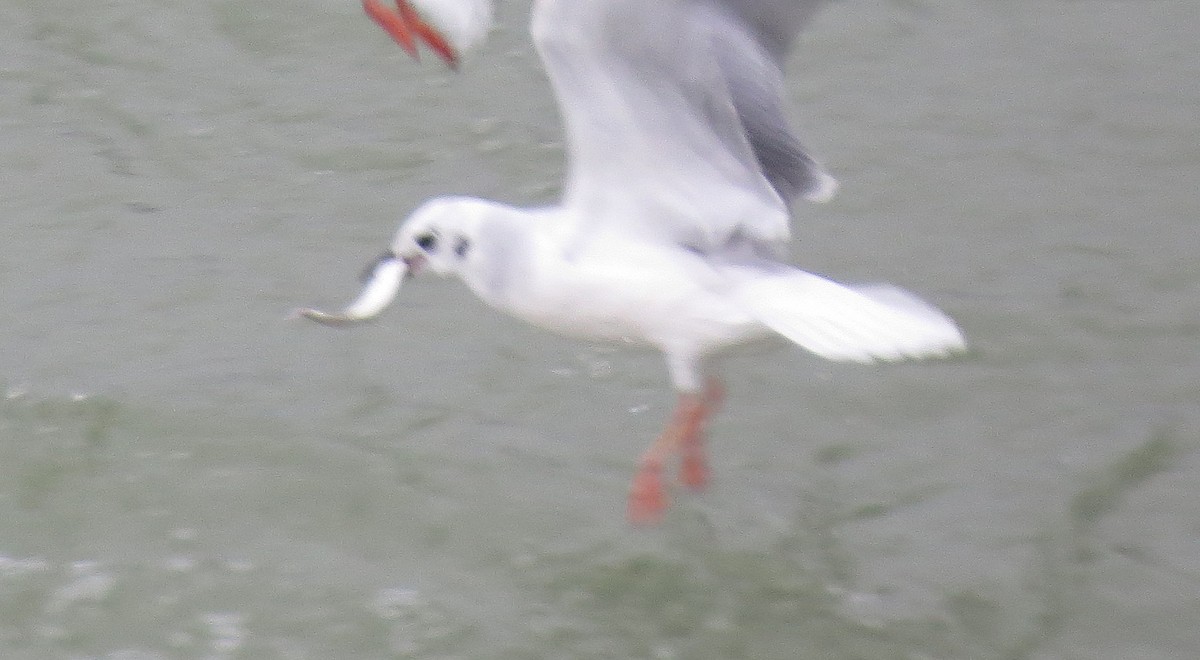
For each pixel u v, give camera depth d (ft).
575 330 32.91
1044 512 35.40
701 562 34.45
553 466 36.70
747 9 30.42
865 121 47.09
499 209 32.63
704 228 31.71
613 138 30.86
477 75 48.85
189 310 40.68
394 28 35.47
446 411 38.14
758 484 36.42
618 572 34.24
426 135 46.78
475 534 35.01
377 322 40.65
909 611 33.30
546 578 34.06
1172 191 44.60
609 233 31.89
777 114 31.73
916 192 44.68
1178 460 36.60
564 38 29.40
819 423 38.14
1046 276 41.93
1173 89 47.98
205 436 37.14
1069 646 32.35
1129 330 40.24
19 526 34.96
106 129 46.83
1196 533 34.76
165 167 45.52
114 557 34.30
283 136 46.70
